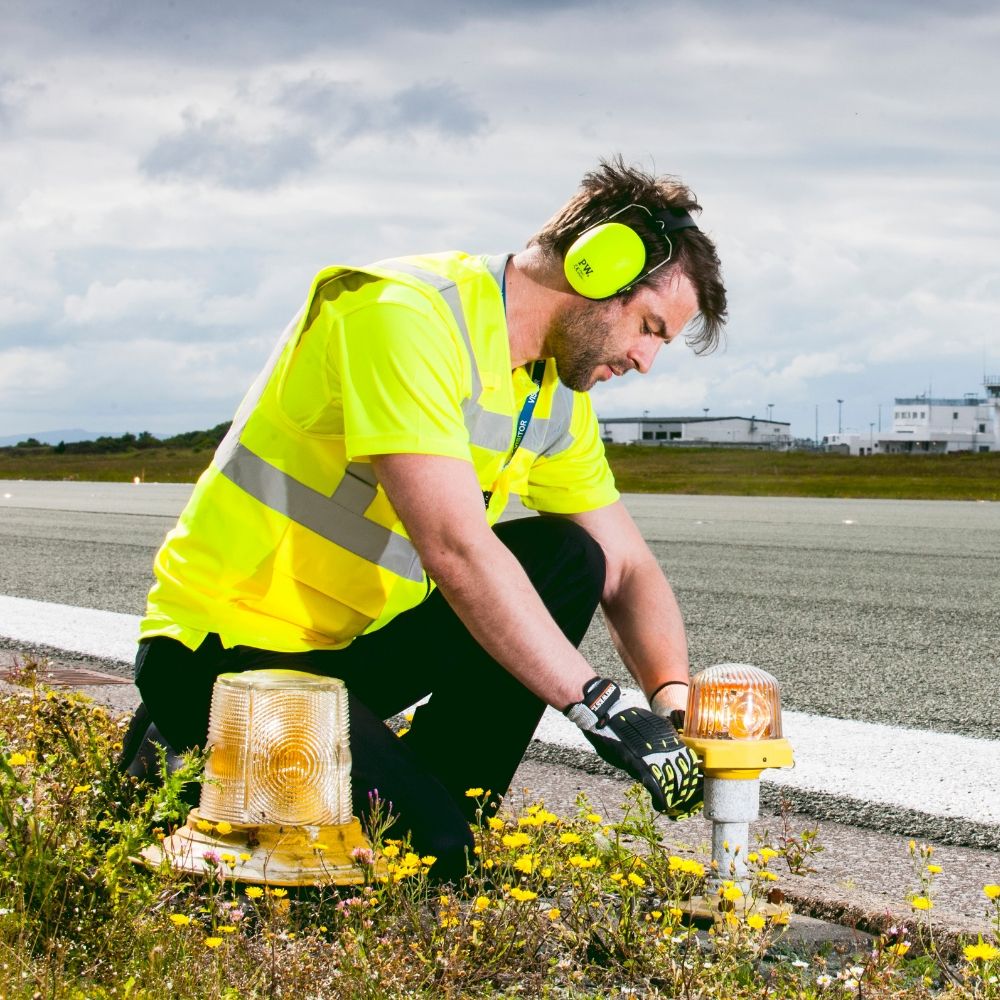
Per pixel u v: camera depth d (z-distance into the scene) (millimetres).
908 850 2717
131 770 2365
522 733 2436
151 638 2277
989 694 4527
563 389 2482
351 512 2189
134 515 16234
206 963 1726
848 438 119562
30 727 2838
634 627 2607
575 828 2357
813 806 3021
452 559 2014
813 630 6102
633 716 2043
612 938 1942
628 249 2084
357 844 2043
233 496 2209
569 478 2598
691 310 2189
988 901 2381
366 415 2020
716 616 6578
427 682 2408
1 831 1914
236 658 2252
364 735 2166
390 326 2033
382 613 2287
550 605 2424
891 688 4637
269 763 2004
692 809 2121
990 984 1778
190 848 2010
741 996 1768
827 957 2041
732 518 16531
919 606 7070
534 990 1835
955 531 13812
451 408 2051
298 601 2244
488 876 2174
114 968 1664
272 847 1992
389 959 1729
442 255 2254
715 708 2068
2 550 10320
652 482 39562
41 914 1743
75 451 97312
